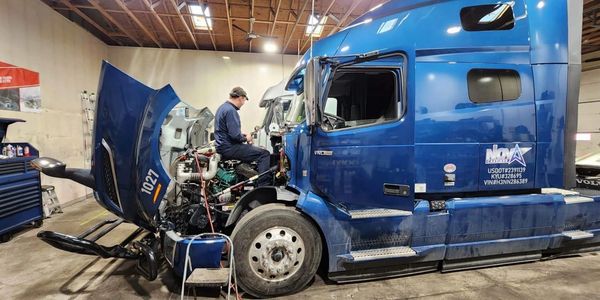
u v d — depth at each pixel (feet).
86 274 9.29
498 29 8.93
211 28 24.25
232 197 9.89
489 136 8.70
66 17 21.11
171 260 7.76
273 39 27.48
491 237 9.02
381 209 8.63
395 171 7.79
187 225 9.11
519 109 8.87
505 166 8.84
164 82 29.40
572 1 9.25
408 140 7.69
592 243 10.28
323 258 9.29
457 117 8.50
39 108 16.79
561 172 9.18
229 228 9.48
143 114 7.76
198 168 9.28
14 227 12.48
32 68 16.24
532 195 9.28
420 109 8.29
